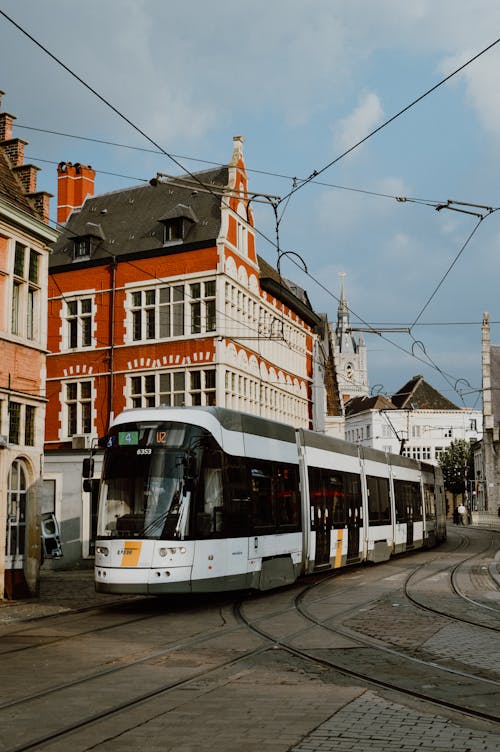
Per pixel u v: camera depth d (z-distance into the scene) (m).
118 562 15.36
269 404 41.19
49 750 6.38
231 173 37.25
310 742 6.48
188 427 16.11
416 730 6.82
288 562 19.44
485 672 9.40
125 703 7.88
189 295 35.78
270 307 41.62
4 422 18.83
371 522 26.38
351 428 121.00
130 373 36.41
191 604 17.17
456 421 114.12
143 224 38.41
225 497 16.59
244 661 10.16
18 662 10.27
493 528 62.47
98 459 28.53
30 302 20.42
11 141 21.23
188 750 6.31
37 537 19.52
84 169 42.31
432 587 19.22
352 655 10.55
